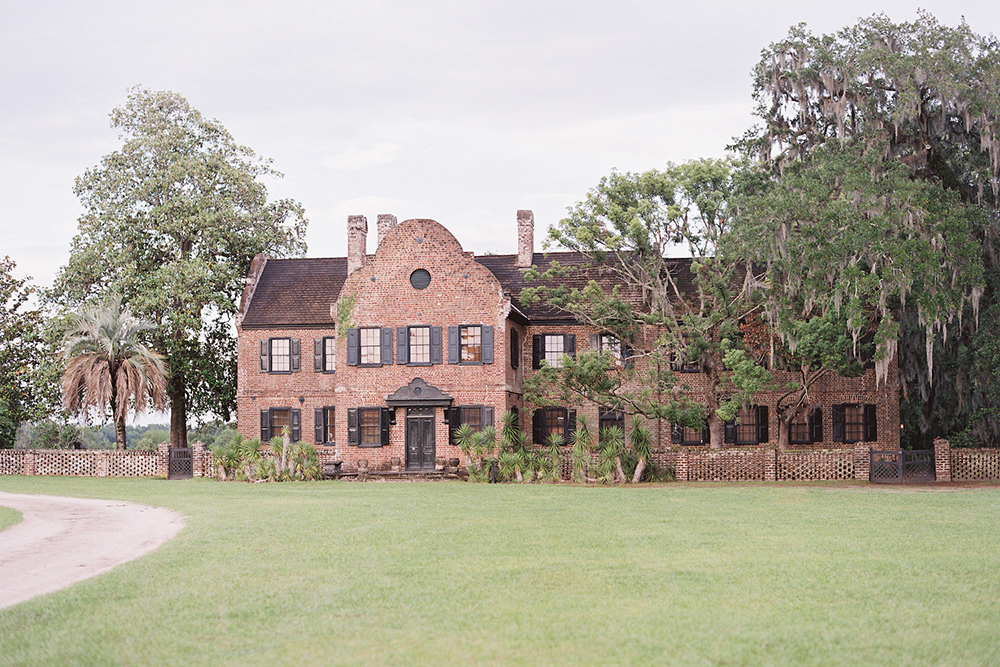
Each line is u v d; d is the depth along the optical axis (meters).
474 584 12.88
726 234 32.81
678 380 34.59
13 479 36.28
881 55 31.28
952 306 29.97
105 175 45.97
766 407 40.59
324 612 11.34
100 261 44.12
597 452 34.16
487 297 38.44
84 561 15.88
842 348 32.31
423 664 9.23
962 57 30.72
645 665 9.16
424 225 39.03
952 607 11.42
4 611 11.69
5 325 45.34
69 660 9.52
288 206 49.16
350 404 38.94
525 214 43.59
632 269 37.84
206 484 33.69
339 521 20.45
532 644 9.86
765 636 10.12
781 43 33.97
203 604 11.86
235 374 47.56
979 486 29.48
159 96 47.47
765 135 36.03
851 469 32.72
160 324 43.78
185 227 44.69
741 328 35.72
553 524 19.62
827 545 16.30
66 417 41.62
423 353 38.75
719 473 33.50
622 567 14.12
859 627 10.50
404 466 38.34
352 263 42.34
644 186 34.44
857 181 29.73
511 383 39.03
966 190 33.81
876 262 29.77
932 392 38.31
